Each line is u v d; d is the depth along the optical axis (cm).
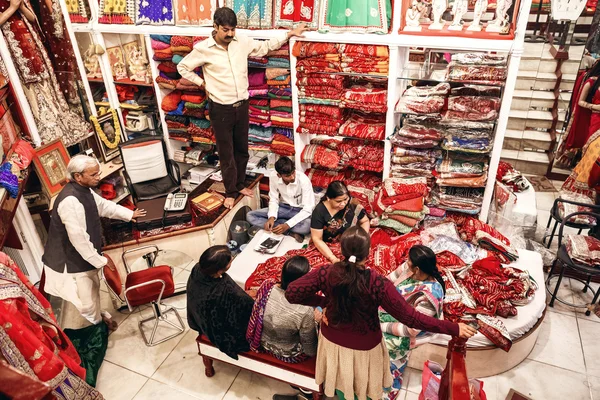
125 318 380
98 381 325
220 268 265
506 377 316
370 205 434
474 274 331
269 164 496
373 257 351
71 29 440
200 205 414
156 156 445
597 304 359
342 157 444
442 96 386
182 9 426
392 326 270
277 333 264
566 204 402
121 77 491
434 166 412
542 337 347
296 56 409
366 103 406
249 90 447
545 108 554
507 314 309
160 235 382
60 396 241
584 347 337
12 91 375
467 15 393
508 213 433
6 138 357
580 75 499
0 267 235
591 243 350
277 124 457
